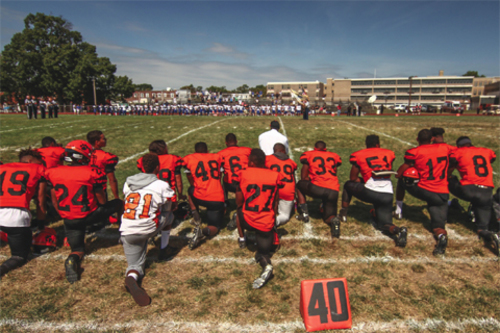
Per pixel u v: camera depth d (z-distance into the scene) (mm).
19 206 3291
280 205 4195
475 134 13680
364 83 102562
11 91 47125
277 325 2514
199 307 2727
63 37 48625
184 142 11547
